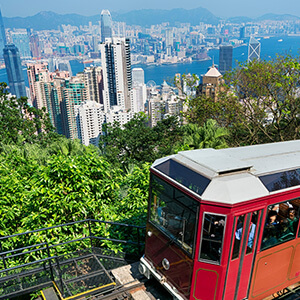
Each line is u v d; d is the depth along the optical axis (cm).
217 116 2412
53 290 714
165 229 647
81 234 866
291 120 2034
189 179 592
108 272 769
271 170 618
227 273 566
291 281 684
